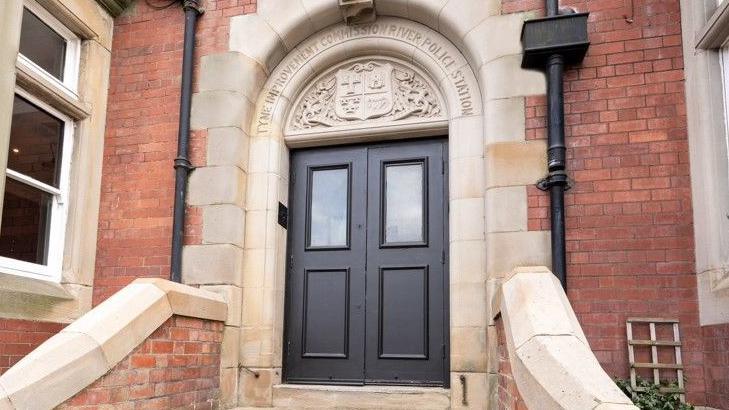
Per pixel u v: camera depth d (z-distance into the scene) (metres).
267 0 5.16
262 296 4.84
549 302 2.96
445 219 4.92
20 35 4.60
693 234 4.04
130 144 5.21
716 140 3.92
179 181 4.90
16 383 2.86
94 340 3.26
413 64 5.08
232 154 4.91
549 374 2.46
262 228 4.96
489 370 4.19
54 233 4.92
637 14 4.43
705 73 4.03
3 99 4.23
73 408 3.09
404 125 4.99
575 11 4.44
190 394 4.11
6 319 4.19
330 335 4.98
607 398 2.20
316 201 5.29
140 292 3.77
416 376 4.73
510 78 4.50
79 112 5.05
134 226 5.04
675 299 3.98
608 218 4.18
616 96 4.34
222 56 5.12
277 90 5.23
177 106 5.17
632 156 4.23
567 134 4.36
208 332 4.41
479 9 4.69
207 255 4.77
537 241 4.23
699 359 3.87
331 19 5.12
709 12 4.00
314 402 4.58
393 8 4.97
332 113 5.20
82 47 5.23
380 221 5.06
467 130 4.70
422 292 4.86
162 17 5.39
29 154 4.76
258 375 4.68
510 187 4.34
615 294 4.07
